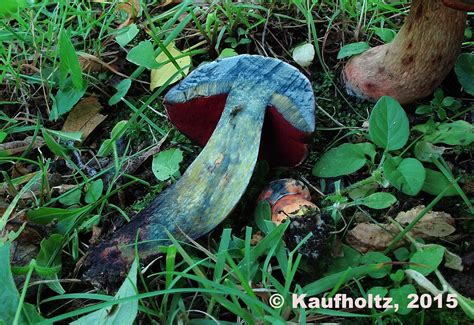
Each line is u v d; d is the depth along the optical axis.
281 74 0.34
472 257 0.33
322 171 0.36
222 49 0.45
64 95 0.42
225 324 0.30
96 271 0.31
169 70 0.43
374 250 0.33
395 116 0.35
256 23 0.45
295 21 0.45
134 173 0.39
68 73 0.43
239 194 0.32
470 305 0.29
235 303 0.29
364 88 0.39
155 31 0.44
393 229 0.34
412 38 0.36
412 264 0.31
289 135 0.34
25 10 0.46
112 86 0.44
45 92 0.44
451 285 0.32
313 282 0.31
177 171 0.38
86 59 0.44
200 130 0.38
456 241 0.34
